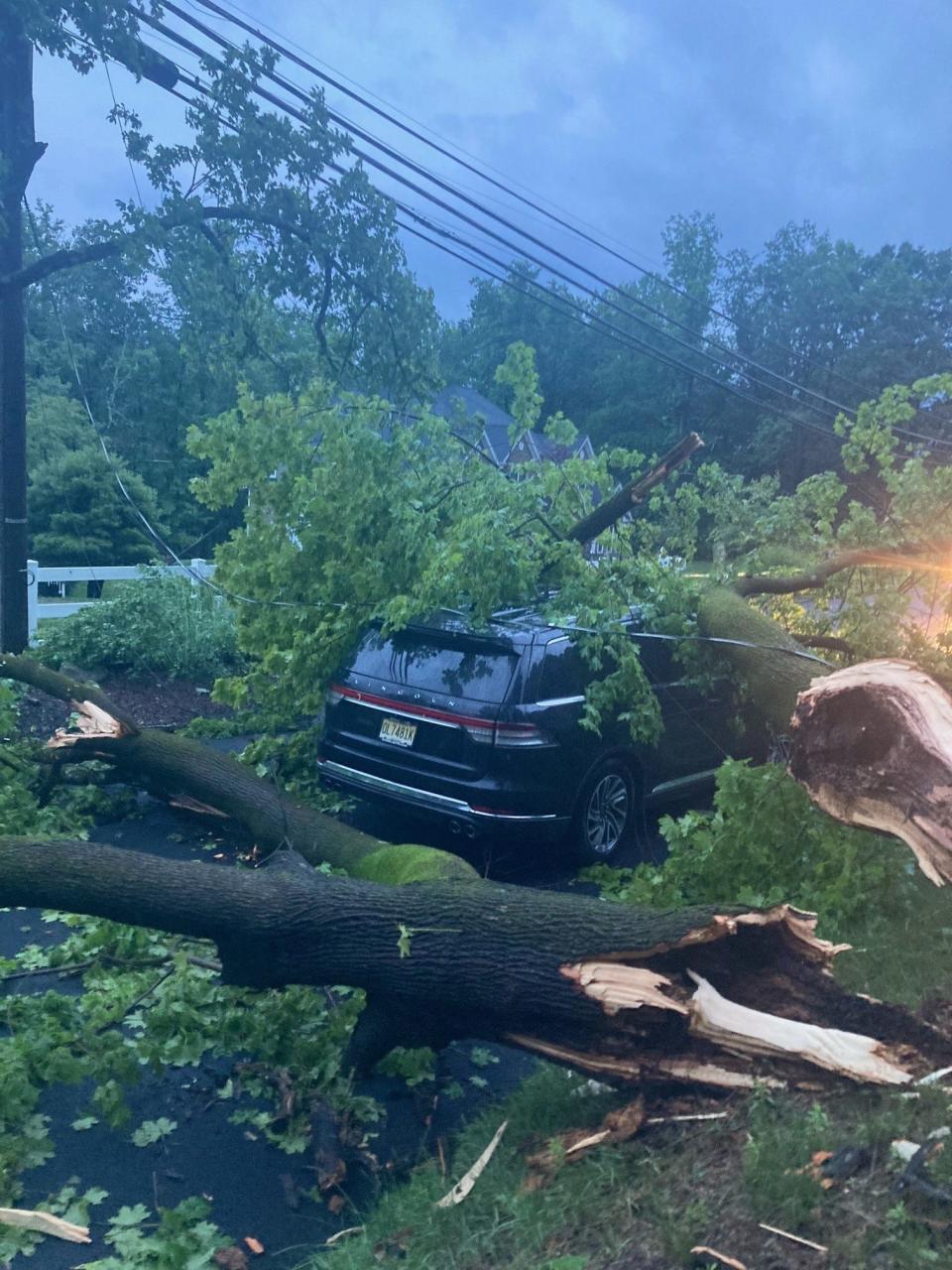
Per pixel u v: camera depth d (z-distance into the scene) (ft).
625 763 22.95
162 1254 10.47
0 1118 12.69
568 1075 13.38
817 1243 8.77
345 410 25.17
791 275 177.17
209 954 16.88
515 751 20.44
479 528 21.20
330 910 13.19
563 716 21.16
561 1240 9.86
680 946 11.94
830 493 24.93
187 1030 14.79
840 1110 10.81
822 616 24.97
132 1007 15.93
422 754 21.24
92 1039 14.25
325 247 45.21
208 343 47.21
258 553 24.88
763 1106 10.94
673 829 17.95
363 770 22.21
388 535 22.97
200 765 21.54
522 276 52.95
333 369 49.11
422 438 24.64
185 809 22.30
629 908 12.62
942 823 11.51
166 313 88.53
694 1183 10.09
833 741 12.42
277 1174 12.30
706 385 170.71
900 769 11.83
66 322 88.12
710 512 26.37
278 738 26.22
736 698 23.36
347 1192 12.00
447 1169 12.06
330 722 23.06
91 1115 13.29
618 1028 11.83
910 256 178.70
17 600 36.99
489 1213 10.62
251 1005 15.44
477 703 20.72
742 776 17.63
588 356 205.26
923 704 11.75
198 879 13.57
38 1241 10.84
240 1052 14.90
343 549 23.68
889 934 16.34
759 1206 9.30
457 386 136.67
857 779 12.28
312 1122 12.96
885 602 23.12
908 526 23.58
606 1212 10.03
